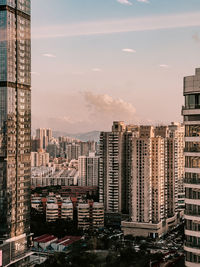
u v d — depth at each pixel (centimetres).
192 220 11275
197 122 11450
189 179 11431
